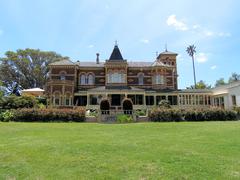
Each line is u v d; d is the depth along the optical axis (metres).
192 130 18.31
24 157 9.75
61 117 28.39
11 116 27.97
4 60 63.72
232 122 25.33
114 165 8.60
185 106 44.69
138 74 48.12
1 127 20.34
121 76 46.34
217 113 29.95
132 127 20.98
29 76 66.62
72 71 46.16
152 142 13.00
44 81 67.38
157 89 46.88
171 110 29.47
